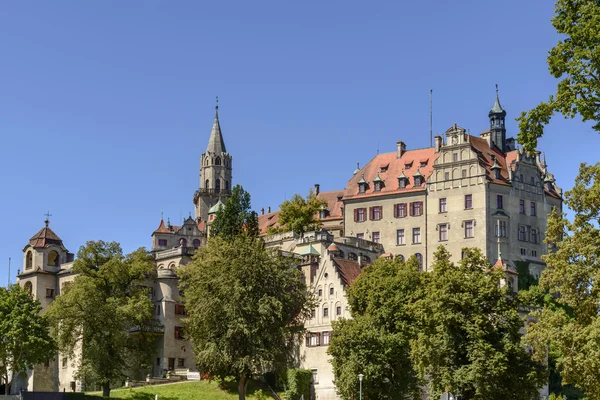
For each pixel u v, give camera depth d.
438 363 83.88
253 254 98.12
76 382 137.62
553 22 60.66
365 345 98.69
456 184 147.25
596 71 57.72
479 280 85.44
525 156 151.12
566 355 65.81
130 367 119.69
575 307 66.81
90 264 128.75
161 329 137.50
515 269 143.38
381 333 101.12
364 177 159.38
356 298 109.50
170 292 139.50
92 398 103.62
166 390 116.88
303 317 105.38
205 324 95.56
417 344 86.31
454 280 85.12
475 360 81.44
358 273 129.50
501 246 143.50
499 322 85.12
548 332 67.12
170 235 199.88
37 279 150.00
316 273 127.94
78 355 128.12
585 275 66.38
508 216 145.25
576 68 57.94
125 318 119.50
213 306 94.88
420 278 104.06
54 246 153.12
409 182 153.00
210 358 93.50
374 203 154.50
